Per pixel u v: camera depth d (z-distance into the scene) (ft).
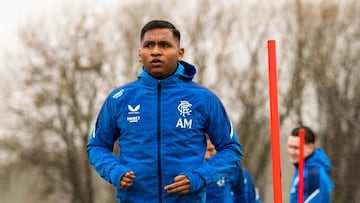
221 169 37.63
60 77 280.10
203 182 36.63
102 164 38.17
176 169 36.86
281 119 278.46
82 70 280.92
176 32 38.83
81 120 282.77
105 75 285.23
